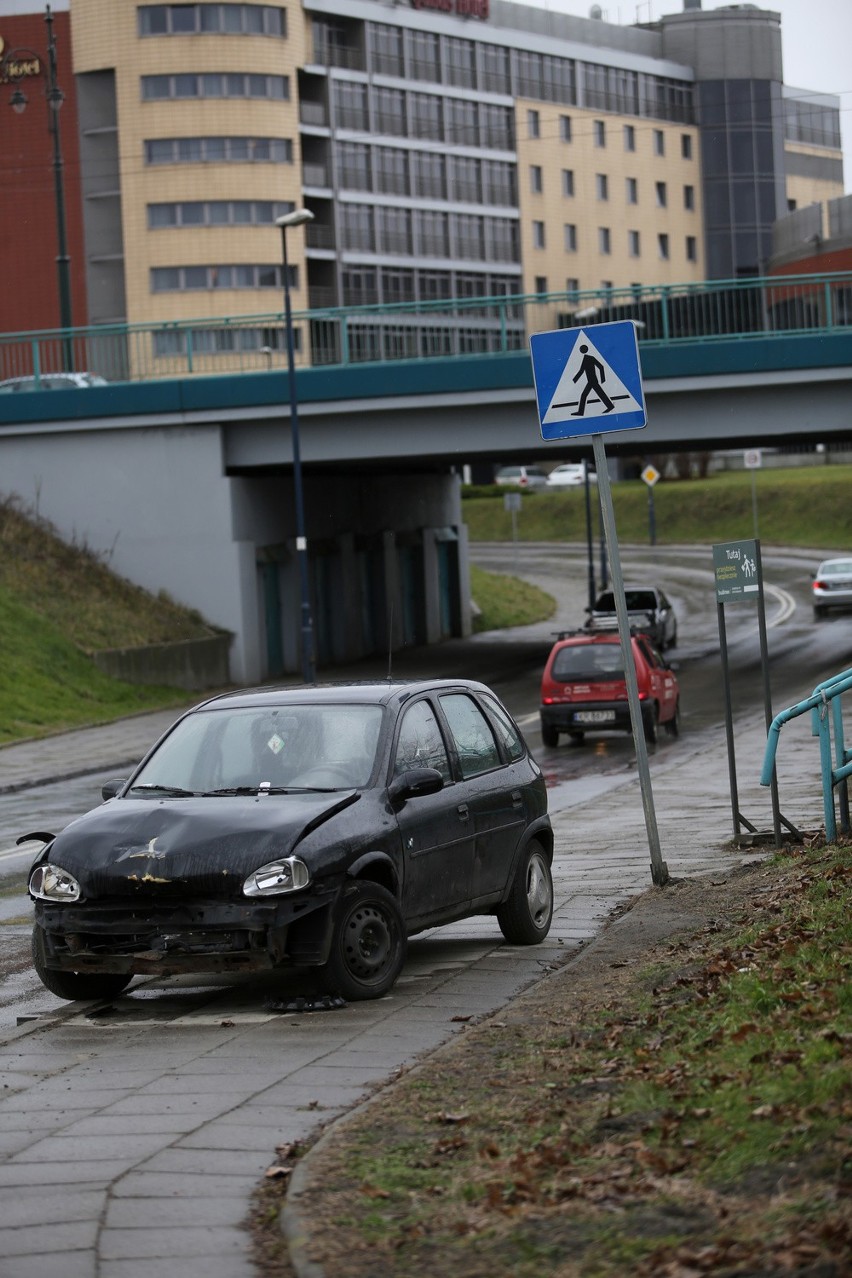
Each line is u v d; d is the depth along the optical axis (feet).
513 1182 32.96
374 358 250.37
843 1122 31.86
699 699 208.95
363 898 55.77
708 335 234.38
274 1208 34.22
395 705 61.62
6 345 264.93
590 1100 38.60
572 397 71.72
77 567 252.01
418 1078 43.04
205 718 62.34
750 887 69.92
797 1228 27.84
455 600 341.21
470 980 59.47
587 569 451.53
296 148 491.31
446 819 61.11
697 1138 33.68
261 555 261.65
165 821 55.93
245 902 53.57
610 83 609.42
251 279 488.44
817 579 315.37
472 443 247.70
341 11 509.35
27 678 210.79
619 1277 27.63
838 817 93.66
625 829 102.12
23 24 485.97
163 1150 39.22
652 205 626.23
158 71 478.59
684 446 265.95
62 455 259.19
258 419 251.80
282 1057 48.49
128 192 482.28
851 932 49.26
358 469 291.38
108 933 54.54
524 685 236.22
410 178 536.42
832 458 590.55
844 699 187.93
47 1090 46.37
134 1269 31.19
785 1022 40.75
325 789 58.39
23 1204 35.50
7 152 490.08
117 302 489.67
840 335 229.45
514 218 574.15
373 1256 30.27
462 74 554.87
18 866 100.73
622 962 56.85
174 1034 52.95
